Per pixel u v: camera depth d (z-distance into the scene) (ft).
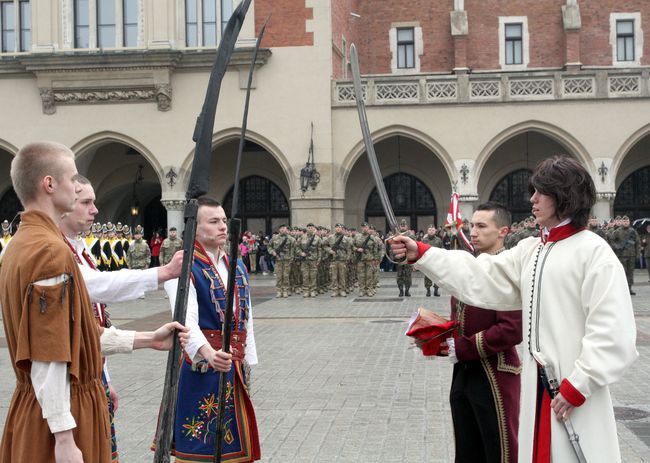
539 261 12.01
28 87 87.71
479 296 12.82
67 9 87.51
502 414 15.10
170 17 86.48
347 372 33.27
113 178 100.94
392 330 46.19
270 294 74.33
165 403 11.19
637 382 30.35
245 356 16.96
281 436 23.32
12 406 11.32
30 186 11.63
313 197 84.99
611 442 11.18
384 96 85.61
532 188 12.53
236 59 84.79
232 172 100.89
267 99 85.87
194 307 16.03
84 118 87.04
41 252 10.83
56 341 10.66
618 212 98.89
